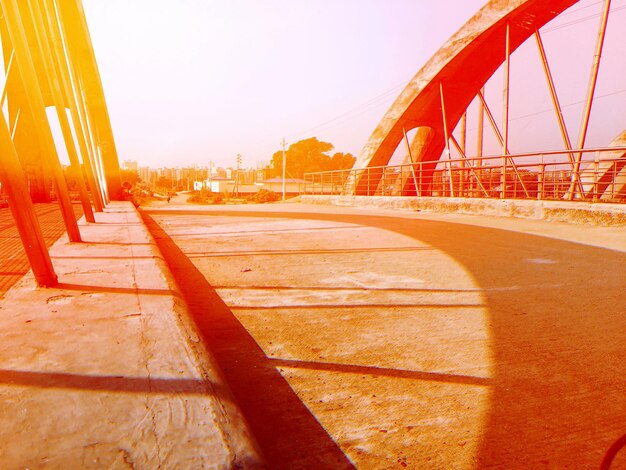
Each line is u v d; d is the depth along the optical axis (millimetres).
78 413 1048
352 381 1880
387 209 17062
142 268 2918
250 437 999
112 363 1349
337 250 5879
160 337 1596
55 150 3818
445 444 1415
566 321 2734
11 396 1124
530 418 1580
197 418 1042
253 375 1941
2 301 2076
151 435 962
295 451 1371
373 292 3520
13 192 2195
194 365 1348
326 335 2480
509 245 6234
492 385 1843
